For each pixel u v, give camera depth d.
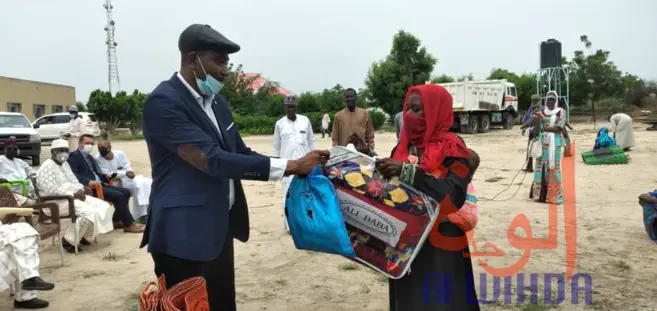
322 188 2.97
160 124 2.79
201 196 2.84
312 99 45.50
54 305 4.66
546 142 8.65
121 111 39.50
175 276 2.96
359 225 3.09
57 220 5.94
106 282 5.28
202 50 2.88
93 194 7.39
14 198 5.55
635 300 4.43
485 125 31.08
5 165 8.00
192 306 2.65
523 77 49.75
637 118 34.69
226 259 3.39
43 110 41.22
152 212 2.92
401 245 2.99
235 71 50.97
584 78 46.91
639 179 11.12
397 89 38.12
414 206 2.91
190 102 2.93
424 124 2.98
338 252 2.93
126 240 7.11
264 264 5.76
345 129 7.39
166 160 2.89
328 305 4.54
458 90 29.19
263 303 4.60
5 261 4.45
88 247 6.73
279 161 2.87
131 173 8.05
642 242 6.23
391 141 25.88
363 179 3.02
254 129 37.56
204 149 2.77
